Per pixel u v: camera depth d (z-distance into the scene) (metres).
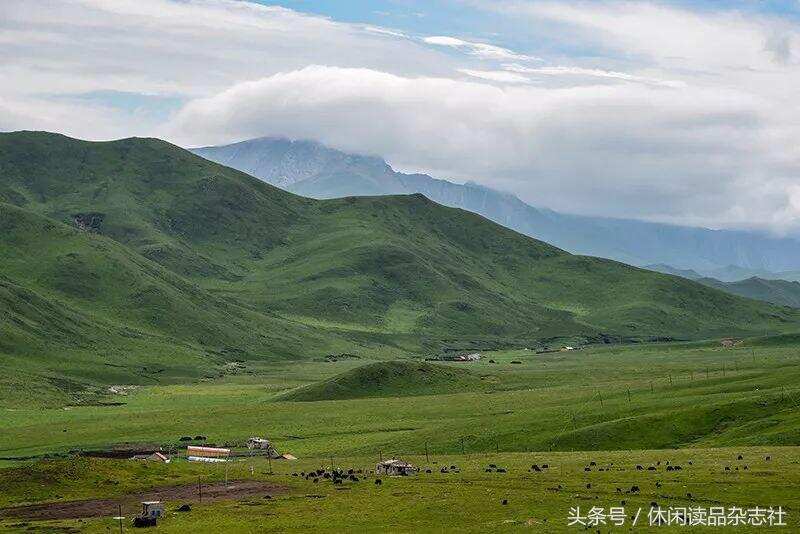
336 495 121.00
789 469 123.19
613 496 110.75
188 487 132.50
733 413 179.50
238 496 123.50
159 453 179.50
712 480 117.44
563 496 111.94
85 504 120.19
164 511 112.81
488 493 116.38
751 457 137.25
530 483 122.44
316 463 165.75
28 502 123.38
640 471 128.38
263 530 100.56
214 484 134.62
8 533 102.25
